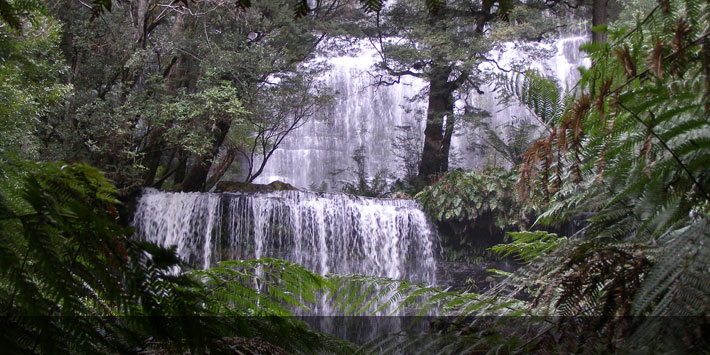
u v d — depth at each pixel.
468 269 13.88
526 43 16.92
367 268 14.08
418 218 14.46
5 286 0.73
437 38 15.74
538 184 1.17
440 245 14.21
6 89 6.41
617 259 0.89
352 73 22.80
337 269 13.99
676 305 0.71
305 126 22.59
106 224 0.68
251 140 18.42
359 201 14.56
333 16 17.14
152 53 12.77
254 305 1.12
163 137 13.50
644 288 0.79
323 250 14.06
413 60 16.70
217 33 14.52
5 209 0.69
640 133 1.03
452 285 13.65
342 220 14.29
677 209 0.93
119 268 0.72
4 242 0.68
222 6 13.48
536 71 1.35
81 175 0.71
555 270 0.99
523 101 1.36
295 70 15.88
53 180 0.72
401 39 17.70
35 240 0.67
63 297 0.70
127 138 13.03
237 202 13.87
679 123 0.94
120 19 12.80
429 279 13.93
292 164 22.38
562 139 1.01
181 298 0.77
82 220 0.69
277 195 14.48
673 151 0.95
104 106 12.12
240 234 13.73
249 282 1.14
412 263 14.17
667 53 1.06
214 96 12.65
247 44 15.02
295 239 14.00
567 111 1.06
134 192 13.52
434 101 18.25
